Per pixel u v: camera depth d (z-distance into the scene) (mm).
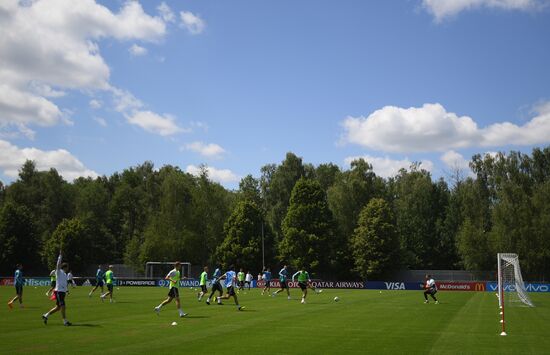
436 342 14312
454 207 82000
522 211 66375
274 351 12664
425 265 81875
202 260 81625
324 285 64000
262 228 74812
